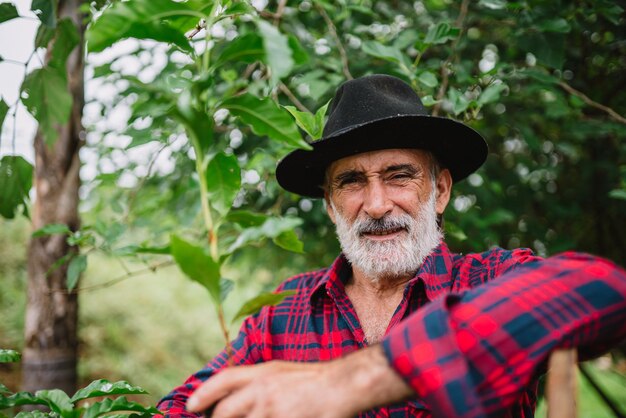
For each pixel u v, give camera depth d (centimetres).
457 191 191
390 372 59
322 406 59
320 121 113
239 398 60
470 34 217
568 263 73
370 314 131
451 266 126
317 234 225
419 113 125
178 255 57
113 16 60
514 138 225
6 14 83
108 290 521
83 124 181
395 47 140
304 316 132
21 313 443
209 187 74
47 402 85
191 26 72
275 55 55
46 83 87
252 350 134
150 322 532
